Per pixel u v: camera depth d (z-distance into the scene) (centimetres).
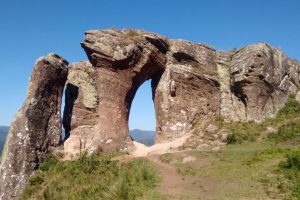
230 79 4125
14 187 3019
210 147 3234
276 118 3841
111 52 3675
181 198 1862
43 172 3150
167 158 2911
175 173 2458
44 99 3375
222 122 3834
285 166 2183
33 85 3319
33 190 2888
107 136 3584
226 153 2830
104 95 3700
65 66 3650
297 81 4578
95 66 3772
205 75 4041
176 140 3650
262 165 2317
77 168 2964
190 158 2803
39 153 3244
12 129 3222
